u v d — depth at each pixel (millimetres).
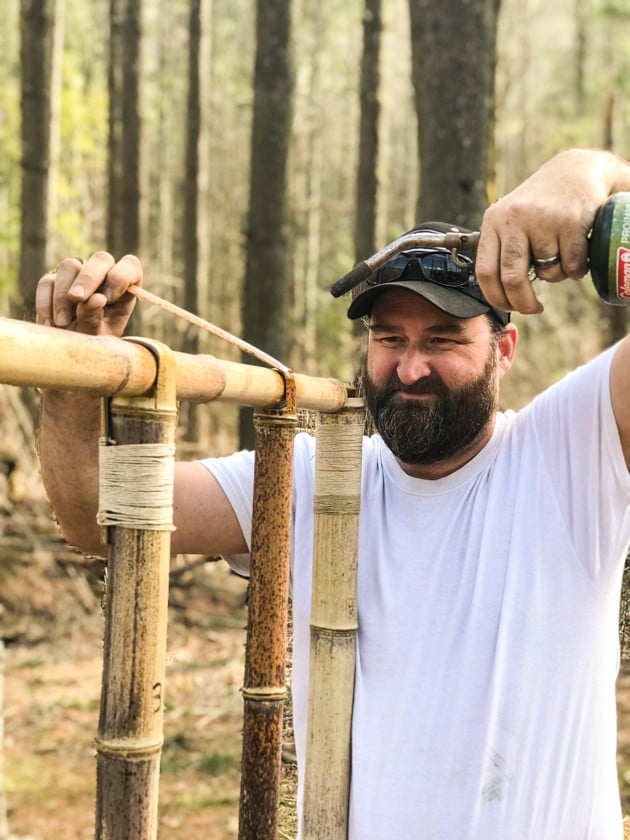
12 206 13430
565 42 21391
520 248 1265
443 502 1795
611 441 1671
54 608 6980
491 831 1663
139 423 1093
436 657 1720
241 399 1373
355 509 1714
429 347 1786
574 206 1263
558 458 1747
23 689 6168
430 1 4488
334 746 1729
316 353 15633
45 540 7410
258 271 7125
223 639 6660
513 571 1710
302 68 21547
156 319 13609
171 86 19188
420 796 1685
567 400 1749
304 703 1874
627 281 1256
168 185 19922
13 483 7957
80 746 5570
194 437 11117
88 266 1436
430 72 4508
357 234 9234
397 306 1795
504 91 12391
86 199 15930
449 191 4496
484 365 1790
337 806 1735
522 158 19969
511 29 18438
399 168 23000
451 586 1745
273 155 7117
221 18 22344
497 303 1312
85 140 13078
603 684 1748
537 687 1684
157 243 20250
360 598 1805
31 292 7609
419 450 1767
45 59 7668
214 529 1930
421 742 1695
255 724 1509
